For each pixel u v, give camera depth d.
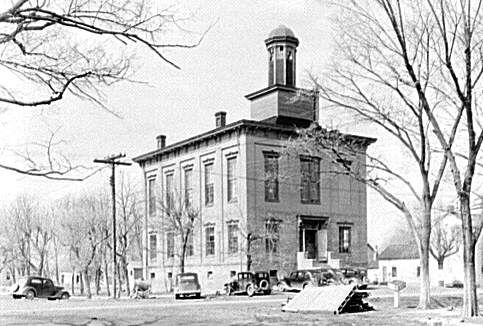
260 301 38.97
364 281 51.31
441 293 44.97
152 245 69.00
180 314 29.39
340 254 59.53
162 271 66.50
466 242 25.38
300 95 35.72
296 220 56.84
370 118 31.66
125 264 66.62
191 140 61.16
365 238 61.47
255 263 54.06
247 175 54.66
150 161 69.12
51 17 7.24
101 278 88.75
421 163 30.36
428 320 24.31
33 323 25.00
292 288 48.28
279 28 58.78
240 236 54.81
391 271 90.75
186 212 59.28
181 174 63.72
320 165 58.06
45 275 85.38
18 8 7.07
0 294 63.03
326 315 27.95
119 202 75.94
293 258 55.97
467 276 25.19
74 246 72.69
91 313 30.73
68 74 7.81
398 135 30.61
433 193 30.64
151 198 69.31
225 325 23.84
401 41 27.59
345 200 60.34
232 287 47.62
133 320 26.27
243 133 55.22
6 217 83.50
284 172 52.81
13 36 7.27
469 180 25.38
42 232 84.62
